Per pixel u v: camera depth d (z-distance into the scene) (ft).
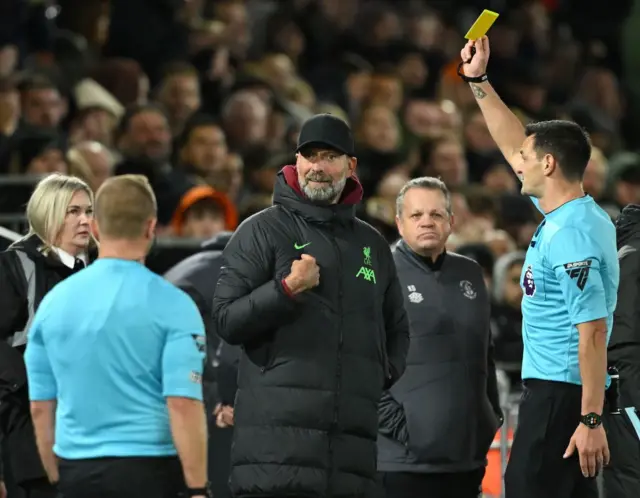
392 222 116.67
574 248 57.52
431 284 67.72
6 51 123.44
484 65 67.05
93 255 66.44
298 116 134.62
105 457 52.34
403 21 165.48
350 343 57.67
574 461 59.11
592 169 126.72
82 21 133.18
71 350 52.85
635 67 187.11
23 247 62.54
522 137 66.44
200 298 77.30
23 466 61.72
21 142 105.19
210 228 93.61
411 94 156.87
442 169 131.34
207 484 53.06
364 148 134.21
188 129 116.67
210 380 77.41
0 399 61.82
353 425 57.36
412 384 66.74
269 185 116.67
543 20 179.93
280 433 56.44
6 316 61.67
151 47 135.85
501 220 128.06
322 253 58.03
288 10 156.04
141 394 52.90
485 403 67.72
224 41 140.36
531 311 59.67
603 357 57.21
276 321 56.13
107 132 115.44
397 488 66.54
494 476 82.94
